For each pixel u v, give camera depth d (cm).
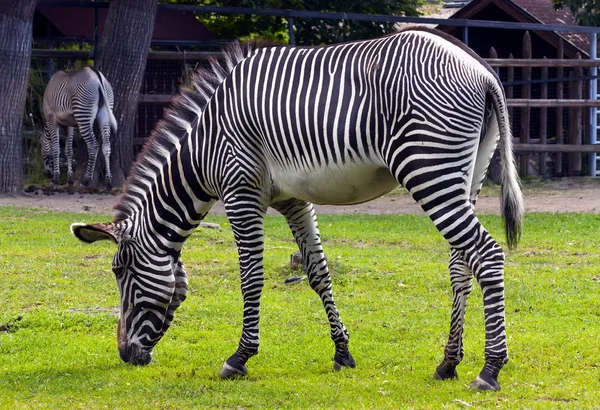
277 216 2467
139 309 1035
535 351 1097
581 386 937
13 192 2766
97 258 1794
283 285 1548
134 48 3022
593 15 3644
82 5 3106
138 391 958
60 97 2994
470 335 1204
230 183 986
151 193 1023
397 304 1405
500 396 886
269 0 3794
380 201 2825
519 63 3250
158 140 1043
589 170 3381
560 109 3325
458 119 862
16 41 2738
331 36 3972
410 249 1911
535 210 2520
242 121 975
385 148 889
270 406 892
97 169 3083
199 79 1044
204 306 1398
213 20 4009
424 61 877
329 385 970
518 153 3347
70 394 952
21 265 1705
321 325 1276
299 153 939
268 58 977
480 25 3206
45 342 1201
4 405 907
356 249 1903
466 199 873
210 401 915
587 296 1423
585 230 2094
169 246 1026
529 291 1458
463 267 945
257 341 1011
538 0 4047
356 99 904
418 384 961
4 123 2739
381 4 3931
